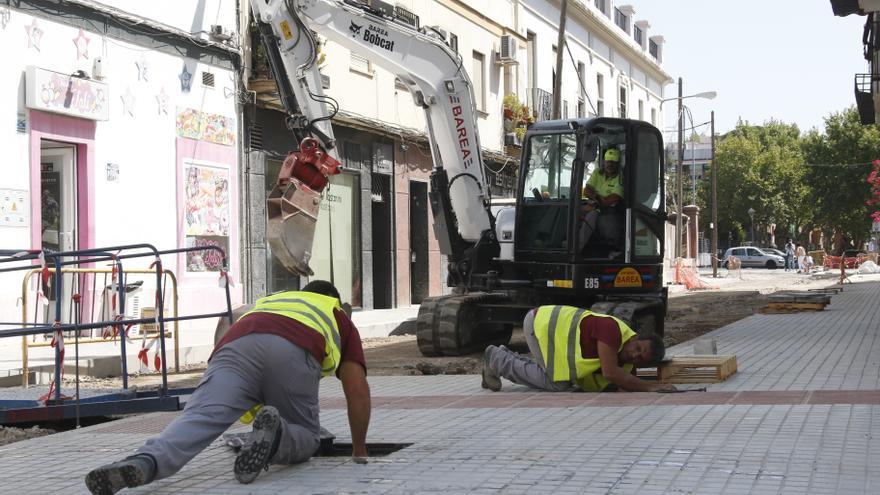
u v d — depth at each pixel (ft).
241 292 62.75
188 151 57.93
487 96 99.09
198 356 45.96
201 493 17.63
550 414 25.18
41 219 49.75
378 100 78.13
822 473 17.49
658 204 47.11
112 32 52.34
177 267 56.59
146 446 17.20
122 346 29.50
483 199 46.57
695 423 22.95
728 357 32.68
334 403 29.81
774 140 289.12
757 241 287.89
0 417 26.86
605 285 44.88
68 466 21.07
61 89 48.06
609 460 19.03
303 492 17.34
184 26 57.82
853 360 36.91
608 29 135.64
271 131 66.33
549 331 29.96
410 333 67.77
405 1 79.97
